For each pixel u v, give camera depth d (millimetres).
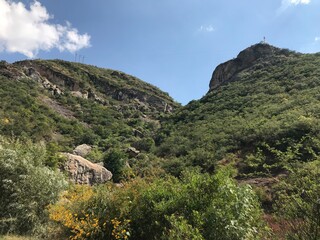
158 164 24812
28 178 7340
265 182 12055
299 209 3559
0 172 7406
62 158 17188
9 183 7238
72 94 80812
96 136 49969
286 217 3869
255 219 4555
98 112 71312
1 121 39844
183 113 50625
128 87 95250
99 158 32312
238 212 4367
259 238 4363
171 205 5488
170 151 30672
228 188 4688
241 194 4621
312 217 3283
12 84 63000
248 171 15383
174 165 22141
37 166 8047
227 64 67562
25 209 6914
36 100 61094
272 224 4824
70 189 8633
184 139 32031
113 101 88188
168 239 4676
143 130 59625
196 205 5098
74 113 67125
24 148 8453
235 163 18016
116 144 45656
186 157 23797
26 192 7199
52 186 7535
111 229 5980
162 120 67000
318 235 3182
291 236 3578
